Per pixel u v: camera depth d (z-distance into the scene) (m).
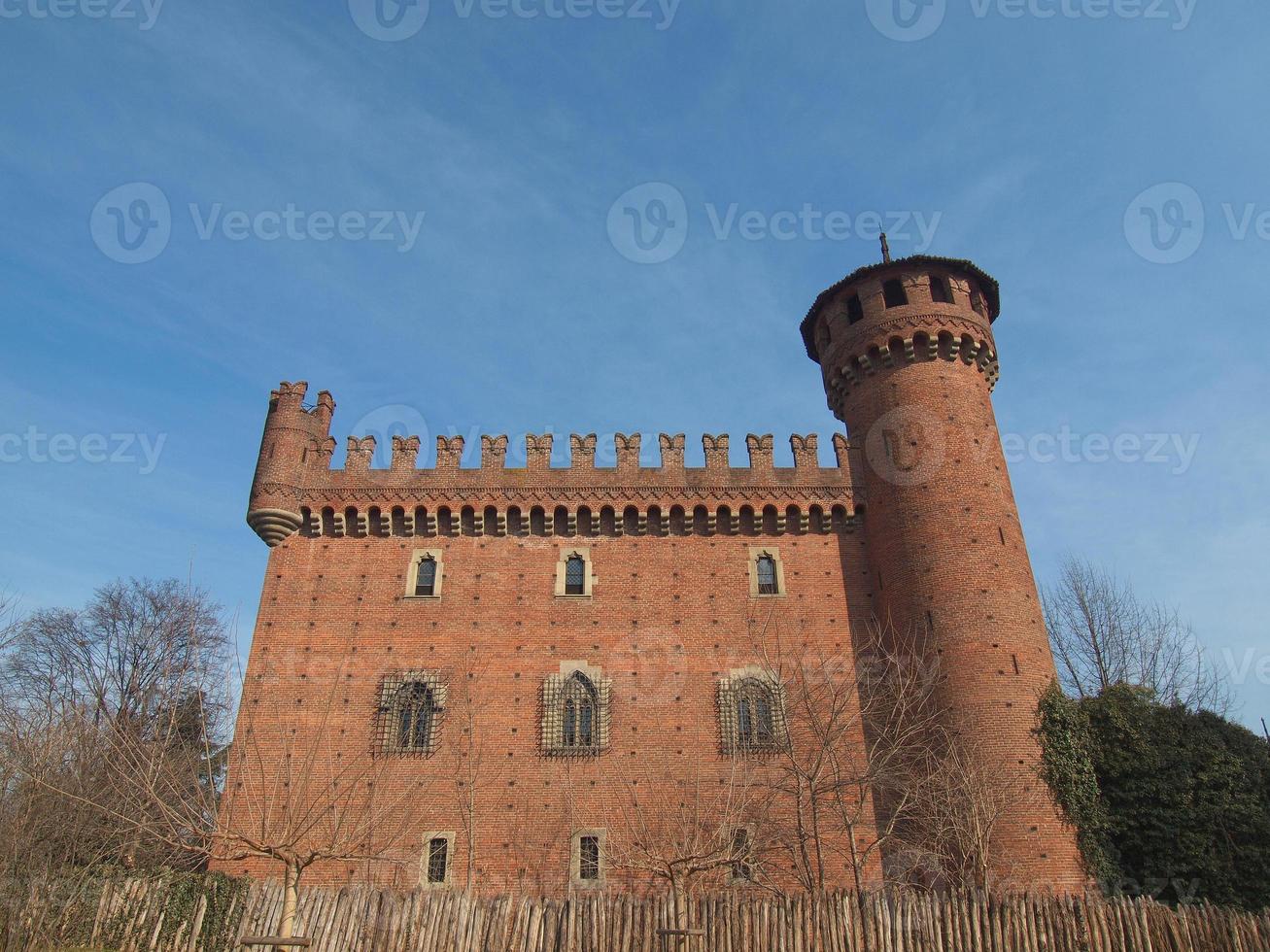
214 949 24.25
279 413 40.19
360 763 33.78
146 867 28.38
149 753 22.56
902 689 30.47
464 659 35.97
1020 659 33.38
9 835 23.89
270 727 34.41
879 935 21.92
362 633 36.47
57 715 28.77
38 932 23.05
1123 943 21.50
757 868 25.16
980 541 35.78
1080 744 31.89
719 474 40.12
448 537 38.78
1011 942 21.73
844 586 38.16
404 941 22.34
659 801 32.94
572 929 22.34
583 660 36.00
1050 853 29.75
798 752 32.97
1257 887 29.73
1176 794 30.70
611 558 38.47
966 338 40.50
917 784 28.28
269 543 38.38
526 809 33.00
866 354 41.16
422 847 32.22
